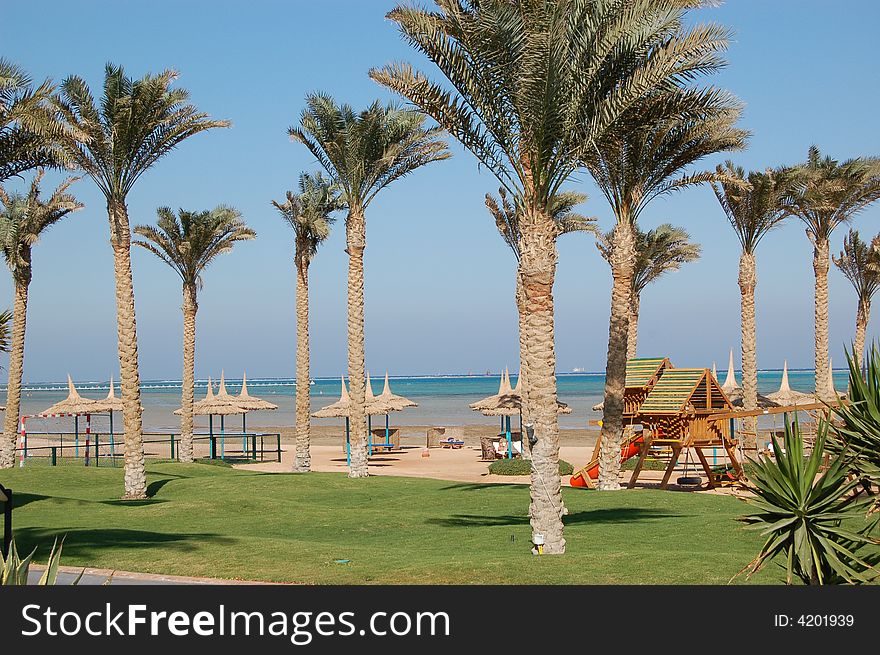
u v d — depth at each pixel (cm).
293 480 2997
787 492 998
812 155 4022
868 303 5131
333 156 3278
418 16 1662
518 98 1616
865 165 3812
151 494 2812
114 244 2697
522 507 2348
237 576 1354
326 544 1672
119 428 7788
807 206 3819
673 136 2594
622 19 1664
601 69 1748
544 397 1602
